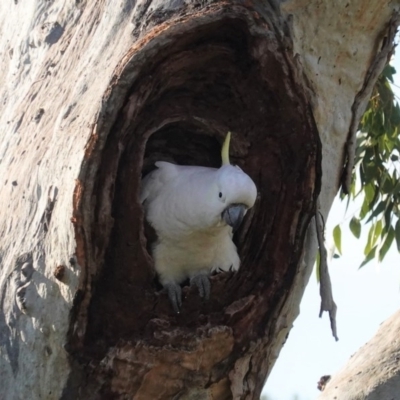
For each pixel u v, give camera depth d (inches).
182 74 354.9
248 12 345.1
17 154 367.2
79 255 321.4
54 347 333.4
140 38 340.8
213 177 365.7
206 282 365.4
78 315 330.6
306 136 362.0
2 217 356.8
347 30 382.3
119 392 344.2
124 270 340.8
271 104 365.7
